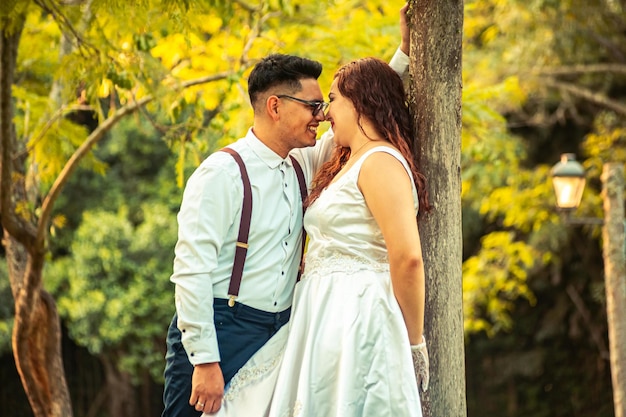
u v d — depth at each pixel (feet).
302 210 12.42
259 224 11.92
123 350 50.44
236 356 11.85
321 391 11.21
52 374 21.66
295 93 12.00
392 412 10.96
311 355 11.30
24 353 21.49
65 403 21.84
